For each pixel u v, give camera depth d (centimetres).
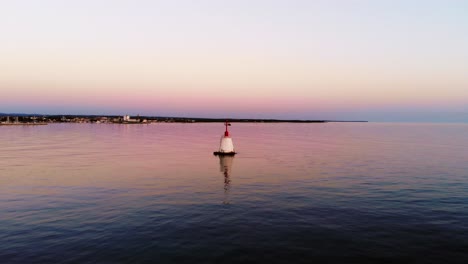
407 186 2595
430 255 1334
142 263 1261
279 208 1973
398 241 1468
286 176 3077
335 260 1291
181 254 1335
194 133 12338
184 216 1811
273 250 1375
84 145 6581
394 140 8612
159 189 2491
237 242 1453
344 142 7850
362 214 1853
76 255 1327
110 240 1472
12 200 2148
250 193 2364
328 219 1764
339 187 2569
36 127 18062
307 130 17488
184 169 3500
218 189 2498
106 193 2352
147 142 7538
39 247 1403
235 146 6619
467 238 1501
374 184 2677
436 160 4228
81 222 1712
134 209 1947
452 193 2350
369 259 1301
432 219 1762
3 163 3869
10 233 1563
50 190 2445
